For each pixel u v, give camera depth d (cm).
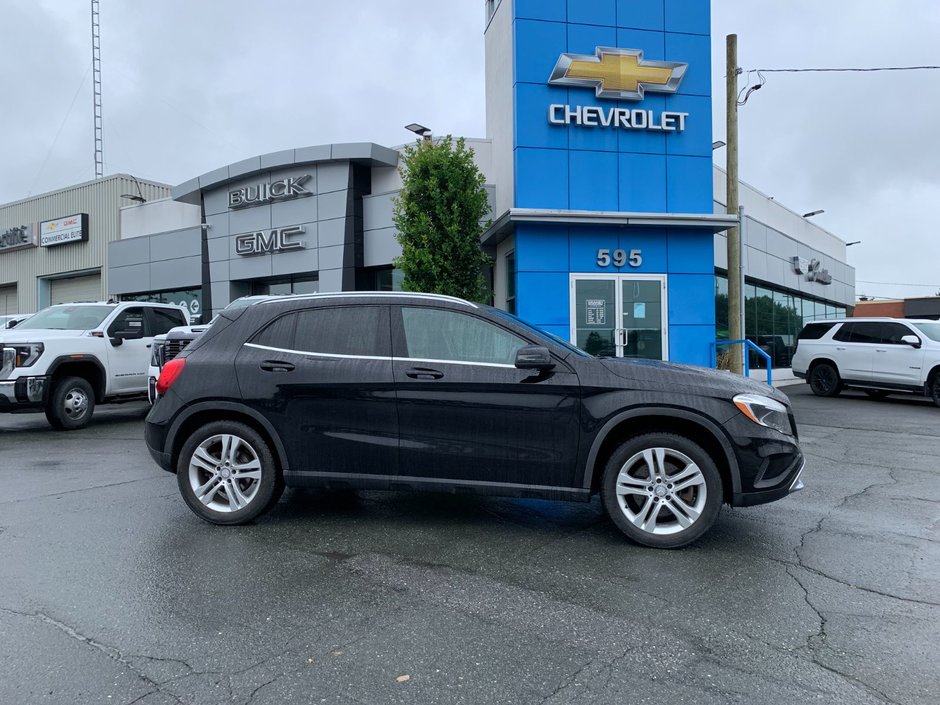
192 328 945
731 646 302
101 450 804
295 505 543
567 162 1285
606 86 1285
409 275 1312
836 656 293
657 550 435
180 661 287
